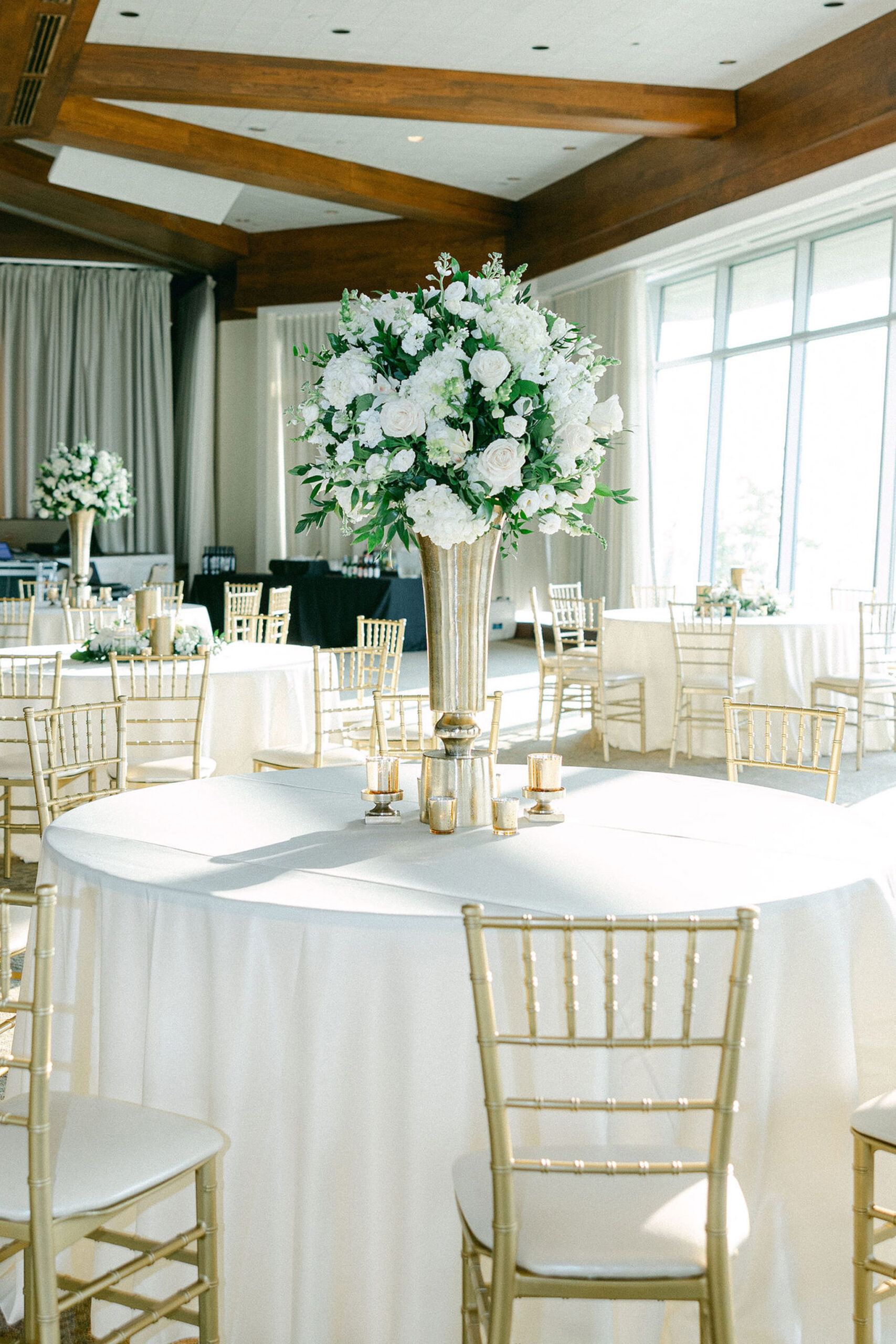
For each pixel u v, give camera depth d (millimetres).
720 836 2285
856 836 2279
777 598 7293
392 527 2311
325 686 5254
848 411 9242
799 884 1940
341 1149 1780
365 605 11867
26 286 13570
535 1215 1508
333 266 12891
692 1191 1572
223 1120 1833
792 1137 1880
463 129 9570
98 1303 1953
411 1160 1764
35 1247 1522
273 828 2354
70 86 7703
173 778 4148
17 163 10906
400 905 1819
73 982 2045
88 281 13773
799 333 9523
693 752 6992
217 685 4824
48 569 11367
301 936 1789
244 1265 1836
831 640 6809
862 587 9109
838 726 2957
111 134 9078
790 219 8656
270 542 13625
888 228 8727
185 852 2154
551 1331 1764
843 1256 1906
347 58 7941
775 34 7598
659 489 11297
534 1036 1454
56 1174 1611
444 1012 1765
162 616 5125
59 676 4340
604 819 2439
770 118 8375
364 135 9758
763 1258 1859
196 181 10141
